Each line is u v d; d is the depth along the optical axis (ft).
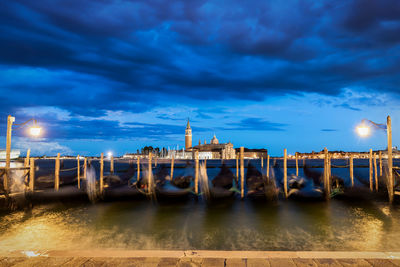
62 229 38.65
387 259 17.70
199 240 33.83
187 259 17.81
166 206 56.59
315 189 63.67
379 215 48.21
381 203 58.59
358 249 30.19
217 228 39.63
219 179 75.77
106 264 17.15
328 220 44.57
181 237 35.04
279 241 33.42
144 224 41.93
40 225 40.98
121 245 31.65
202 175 94.27
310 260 17.58
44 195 57.72
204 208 54.75
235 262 17.34
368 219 45.19
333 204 58.23
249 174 82.17
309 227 40.14
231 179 76.89
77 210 52.65
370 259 17.69
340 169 205.98
